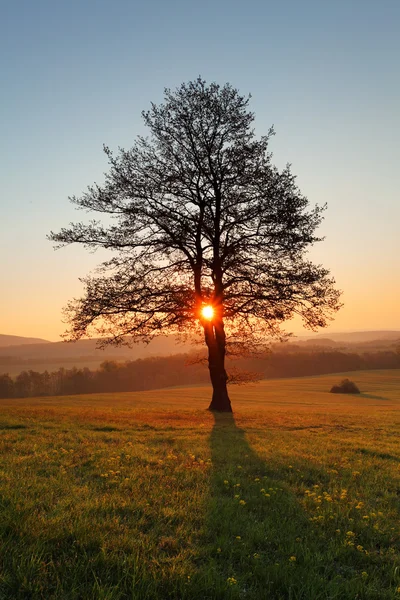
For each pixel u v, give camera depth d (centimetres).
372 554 532
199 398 5478
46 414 2117
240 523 605
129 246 2319
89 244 2302
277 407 3962
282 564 487
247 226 2308
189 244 2356
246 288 2305
